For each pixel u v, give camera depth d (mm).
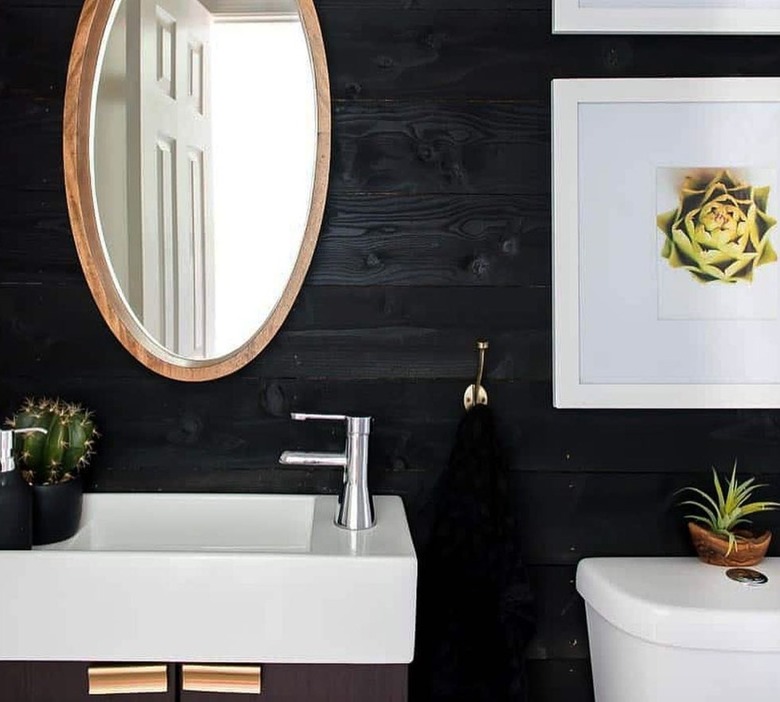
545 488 1457
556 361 1426
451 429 1452
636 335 1431
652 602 1220
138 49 1413
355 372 1449
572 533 1457
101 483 1447
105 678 1123
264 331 1410
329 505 1380
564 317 1424
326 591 1120
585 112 1425
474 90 1444
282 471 1450
